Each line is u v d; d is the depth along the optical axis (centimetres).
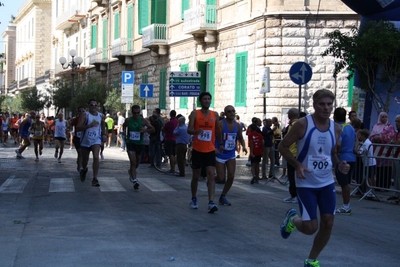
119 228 1000
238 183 1784
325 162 685
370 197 1482
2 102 8581
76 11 5794
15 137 4353
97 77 5397
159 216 1124
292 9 2661
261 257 796
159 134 2277
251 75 2839
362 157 1494
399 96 1803
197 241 897
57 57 7075
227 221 1077
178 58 3722
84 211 1182
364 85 1778
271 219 1106
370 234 988
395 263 784
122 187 1593
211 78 3275
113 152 3347
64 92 4978
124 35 4653
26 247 857
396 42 1642
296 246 873
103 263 760
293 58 2672
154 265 750
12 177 1820
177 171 2102
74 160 2630
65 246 862
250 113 2853
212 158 1189
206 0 3269
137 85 4228
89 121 1625
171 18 3825
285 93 2684
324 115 682
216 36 3216
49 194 1436
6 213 1156
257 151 1759
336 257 807
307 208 680
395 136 1544
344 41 1730
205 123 1191
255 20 2792
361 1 1795
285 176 1811
